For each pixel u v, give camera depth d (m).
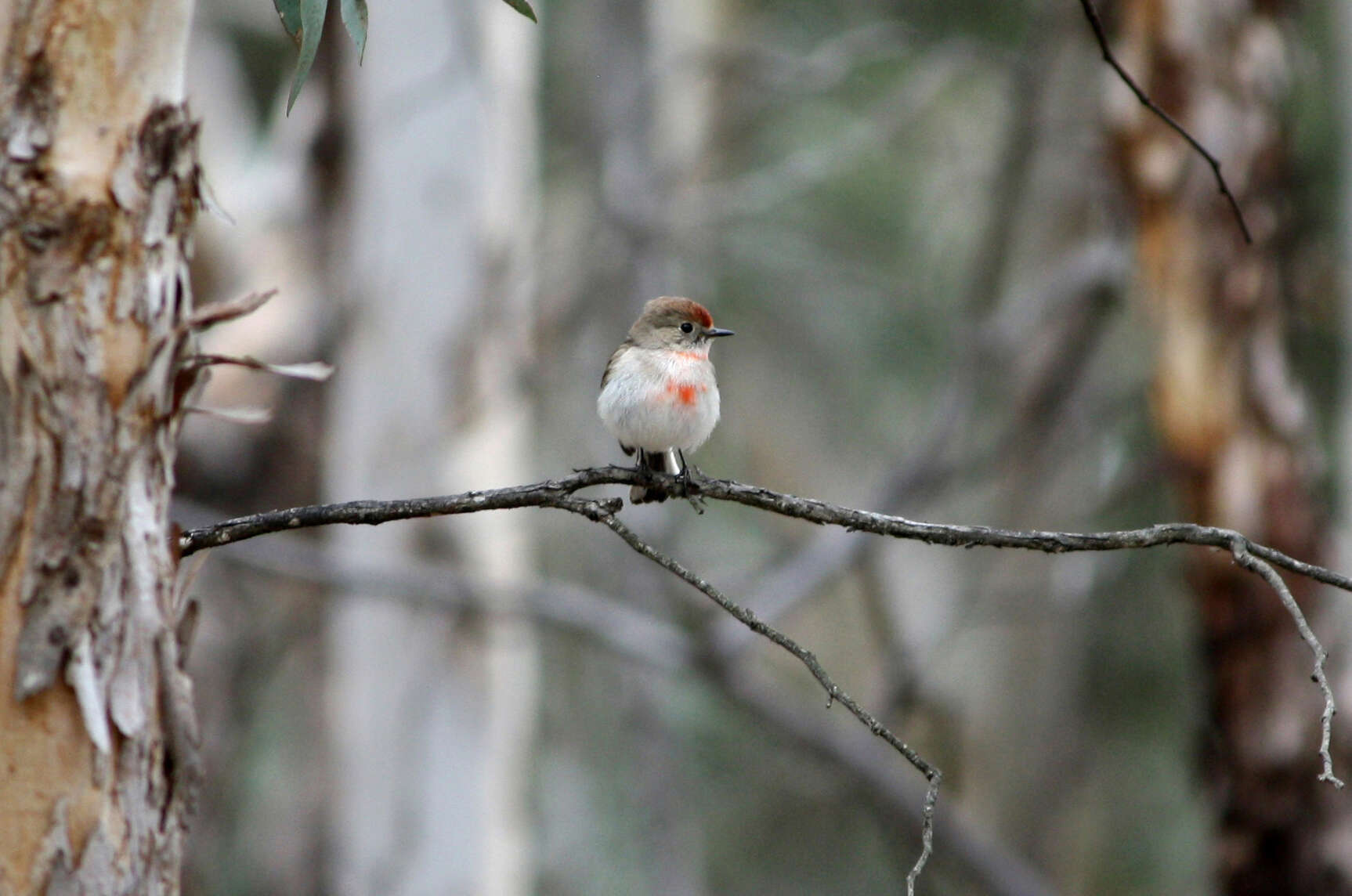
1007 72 15.77
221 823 15.95
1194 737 12.97
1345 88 12.49
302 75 4.49
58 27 4.10
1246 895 10.29
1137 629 18.06
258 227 15.05
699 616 13.21
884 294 18.05
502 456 13.05
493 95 12.81
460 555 12.87
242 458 16.14
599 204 14.44
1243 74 10.26
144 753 4.20
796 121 18.36
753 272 18.17
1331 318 13.10
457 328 12.73
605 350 16.56
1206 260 10.29
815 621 19.75
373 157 12.73
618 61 17.27
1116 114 10.49
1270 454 10.29
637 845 17.83
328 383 14.50
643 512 14.84
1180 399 10.40
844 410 18.77
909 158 18.17
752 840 18.48
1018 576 16.72
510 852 13.45
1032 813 17.06
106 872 4.11
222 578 16.75
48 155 4.11
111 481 4.15
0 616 4.07
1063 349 14.91
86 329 4.13
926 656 15.87
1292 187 11.21
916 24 17.42
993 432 16.67
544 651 18.81
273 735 18.38
